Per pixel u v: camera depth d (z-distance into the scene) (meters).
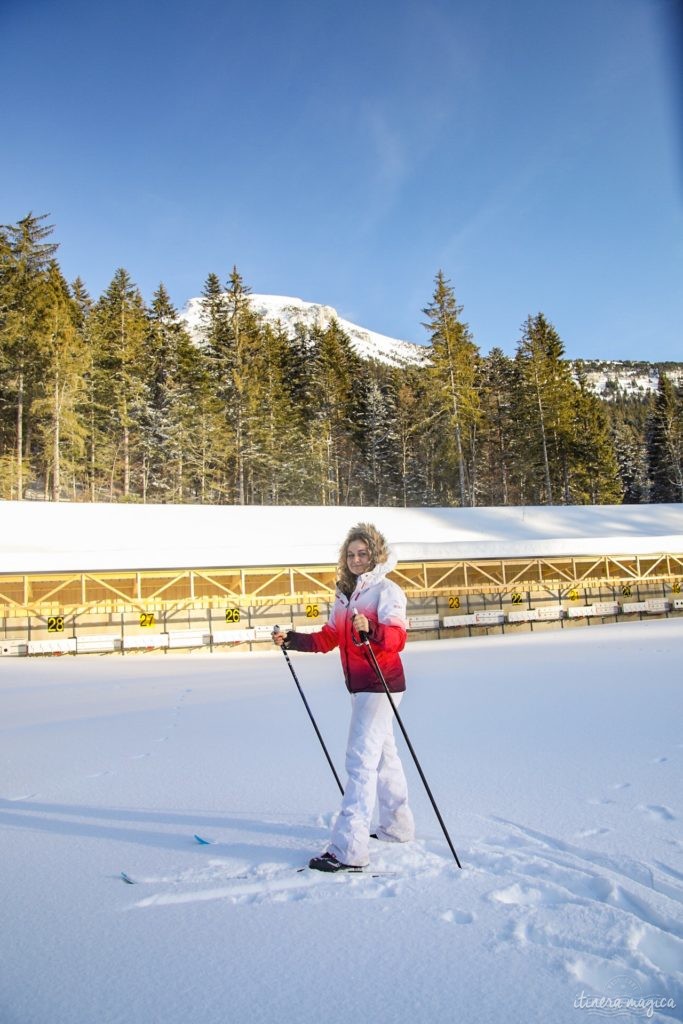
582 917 1.96
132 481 49.25
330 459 54.25
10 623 19.33
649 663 9.38
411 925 1.97
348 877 2.37
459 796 3.39
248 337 44.97
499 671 9.69
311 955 1.81
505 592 24.20
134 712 7.30
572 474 54.38
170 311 53.66
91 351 41.78
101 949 1.87
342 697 7.92
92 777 4.20
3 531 22.30
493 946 1.82
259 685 9.76
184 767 4.38
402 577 23.67
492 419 56.84
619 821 2.85
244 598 21.03
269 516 27.30
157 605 20.34
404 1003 1.56
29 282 36.91
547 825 2.86
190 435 45.34
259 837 2.87
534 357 49.47
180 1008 1.56
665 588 26.53
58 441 37.88
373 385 59.59
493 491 59.91
